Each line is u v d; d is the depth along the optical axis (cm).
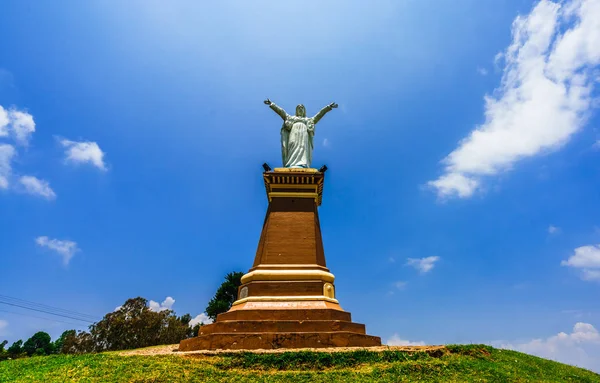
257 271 2275
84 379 1316
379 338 2025
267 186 2698
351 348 1803
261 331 1928
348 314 2131
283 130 2975
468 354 1698
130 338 5562
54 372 1430
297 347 1844
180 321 6469
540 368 1642
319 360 1581
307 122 2947
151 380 1321
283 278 2247
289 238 2430
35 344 7725
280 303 2136
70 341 5447
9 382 1363
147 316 5734
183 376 1374
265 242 2425
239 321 1959
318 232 2575
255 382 1359
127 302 5966
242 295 2303
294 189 2620
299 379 1392
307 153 2869
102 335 5478
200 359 1590
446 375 1405
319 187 2733
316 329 1944
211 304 6122
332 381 1364
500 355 1745
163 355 1669
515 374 1465
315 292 2198
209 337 1880
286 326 1944
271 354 1623
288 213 2525
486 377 1391
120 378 1331
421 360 1573
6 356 5922
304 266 2312
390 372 1438
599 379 1650
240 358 1598
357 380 1360
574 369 1786
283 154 2931
